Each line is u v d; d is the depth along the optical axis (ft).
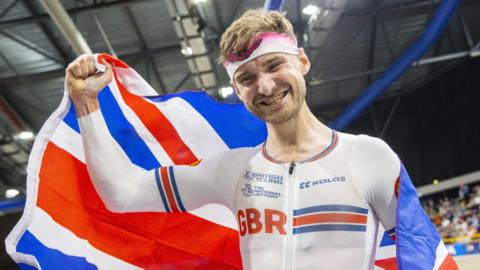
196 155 6.63
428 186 59.67
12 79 40.52
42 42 36.63
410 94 61.93
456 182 56.29
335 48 44.52
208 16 36.17
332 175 4.63
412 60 35.06
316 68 46.09
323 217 4.49
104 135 5.24
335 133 4.99
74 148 6.01
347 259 4.37
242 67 4.72
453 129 57.52
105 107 6.32
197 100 6.73
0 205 47.34
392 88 58.08
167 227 6.15
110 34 37.32
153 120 6.59
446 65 53.36
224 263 6.06
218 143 6.66
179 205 5.29
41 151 5.91
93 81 5.20
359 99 39.47
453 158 57.72
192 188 5.24
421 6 40.68
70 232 5.88
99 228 6.02
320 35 34.63
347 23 41.78
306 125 4.91
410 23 42.75
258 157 5.07
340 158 4.71
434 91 59.11
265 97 4.66
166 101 6.70
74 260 5.81
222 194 5.16
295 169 4.76
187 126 6.68
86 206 6.01
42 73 39.96
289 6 33.06
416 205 4.50
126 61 40.81
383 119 63.72
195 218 6.15
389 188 4.60
